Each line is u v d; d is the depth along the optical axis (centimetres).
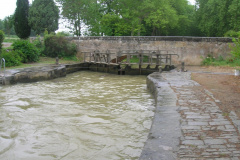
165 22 2391
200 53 1892
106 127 619
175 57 1938
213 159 347
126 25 2498
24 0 2728
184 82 1005
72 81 1380
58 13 2759
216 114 556
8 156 462
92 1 2756
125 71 1748
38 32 2709
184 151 373
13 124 637
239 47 1233
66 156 464
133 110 774
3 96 934
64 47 2150
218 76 1191
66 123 648
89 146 507
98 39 2141
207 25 2703
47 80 1380
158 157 354
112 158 453
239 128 466
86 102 880
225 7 2425
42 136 560
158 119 526
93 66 1945
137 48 2014
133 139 541
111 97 965
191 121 510
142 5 2438
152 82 1034
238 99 698
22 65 1605
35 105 824
